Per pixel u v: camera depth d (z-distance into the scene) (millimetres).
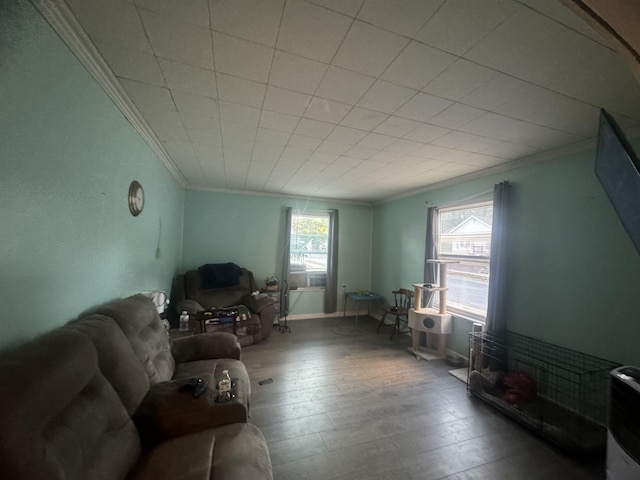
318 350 3621
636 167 798
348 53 1369
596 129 2068
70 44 1285
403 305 4656
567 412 2242
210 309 3791
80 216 1468
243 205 4930
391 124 2123
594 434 1919
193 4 1099
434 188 4070
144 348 1698
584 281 2254
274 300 4312
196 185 4555
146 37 1290
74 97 1370
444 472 1644
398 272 4879
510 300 2828
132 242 2252
